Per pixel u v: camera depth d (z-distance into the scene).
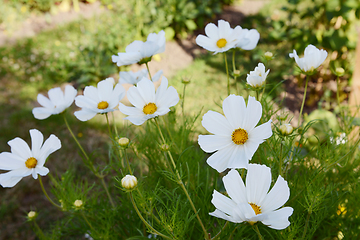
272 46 1.84
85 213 0.59
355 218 0.49
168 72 1.76
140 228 0.57
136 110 0.44
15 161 0.47
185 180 0.55
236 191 0.34
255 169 0.34
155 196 0.46
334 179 0.55
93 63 1.72
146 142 0.60
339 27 1.36
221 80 1.61
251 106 0.37
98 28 1.98
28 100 1.60
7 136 1.35
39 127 1.40
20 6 2.51
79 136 1.33
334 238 0.52
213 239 0.39
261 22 2.25
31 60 1.93
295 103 1.40
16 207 1.04
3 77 1.78
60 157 1.22
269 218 0.31
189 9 2.17
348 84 1.37
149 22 1.98
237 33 0.54
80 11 2.66
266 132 0.35
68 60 1.83
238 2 2.75
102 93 0.53
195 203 0.51
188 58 1.92
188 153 0.57
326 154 0.45
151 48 0.51
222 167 0.36
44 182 1.14
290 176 0.48
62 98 0.60
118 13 2.13
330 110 1.34
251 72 0.45
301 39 1.45
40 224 0.99
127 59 0.52
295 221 0.41
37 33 2.31
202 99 1.44
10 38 2.25
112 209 0.58
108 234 0.55
